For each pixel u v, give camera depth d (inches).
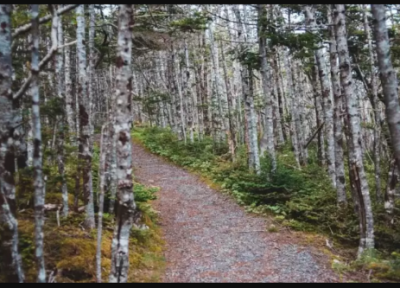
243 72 593.6
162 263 330.0
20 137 347.3
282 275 303.0
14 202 232.4
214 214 480.4
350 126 344.2
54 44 249.8
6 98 232.7
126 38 229.5
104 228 350.9
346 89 343.6
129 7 230.8
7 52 234.5
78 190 355.6
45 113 327.0
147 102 1021.2
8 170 229.6
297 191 494.0
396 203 439.8
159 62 1136.2
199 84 1075.3
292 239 386.9
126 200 228.7
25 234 287.7
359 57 536.7
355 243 382.0
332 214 424.2
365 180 341.7
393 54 474.9
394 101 294.8
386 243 366.6
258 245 372.2
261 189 498.0
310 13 492.4
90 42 372.5
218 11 761.0
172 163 830.5
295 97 809.5
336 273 306.2
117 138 229.0
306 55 469.1
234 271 313.7
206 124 1062.4
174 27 454.0
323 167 674.2
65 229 316.5
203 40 901.8
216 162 730.2
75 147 360.5
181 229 430.0
